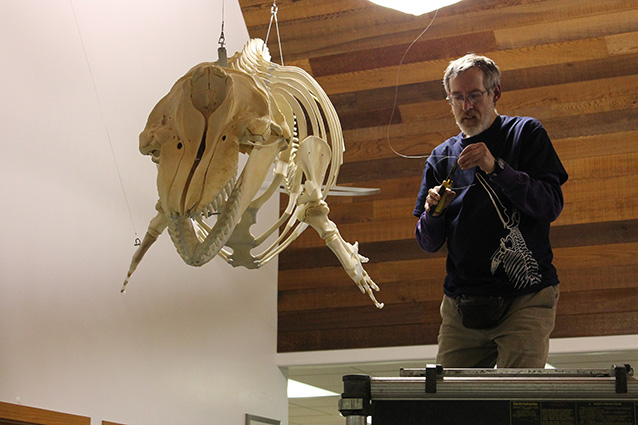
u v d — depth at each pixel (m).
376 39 5.55
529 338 2.57
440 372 1.96
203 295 4.90
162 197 2.10
